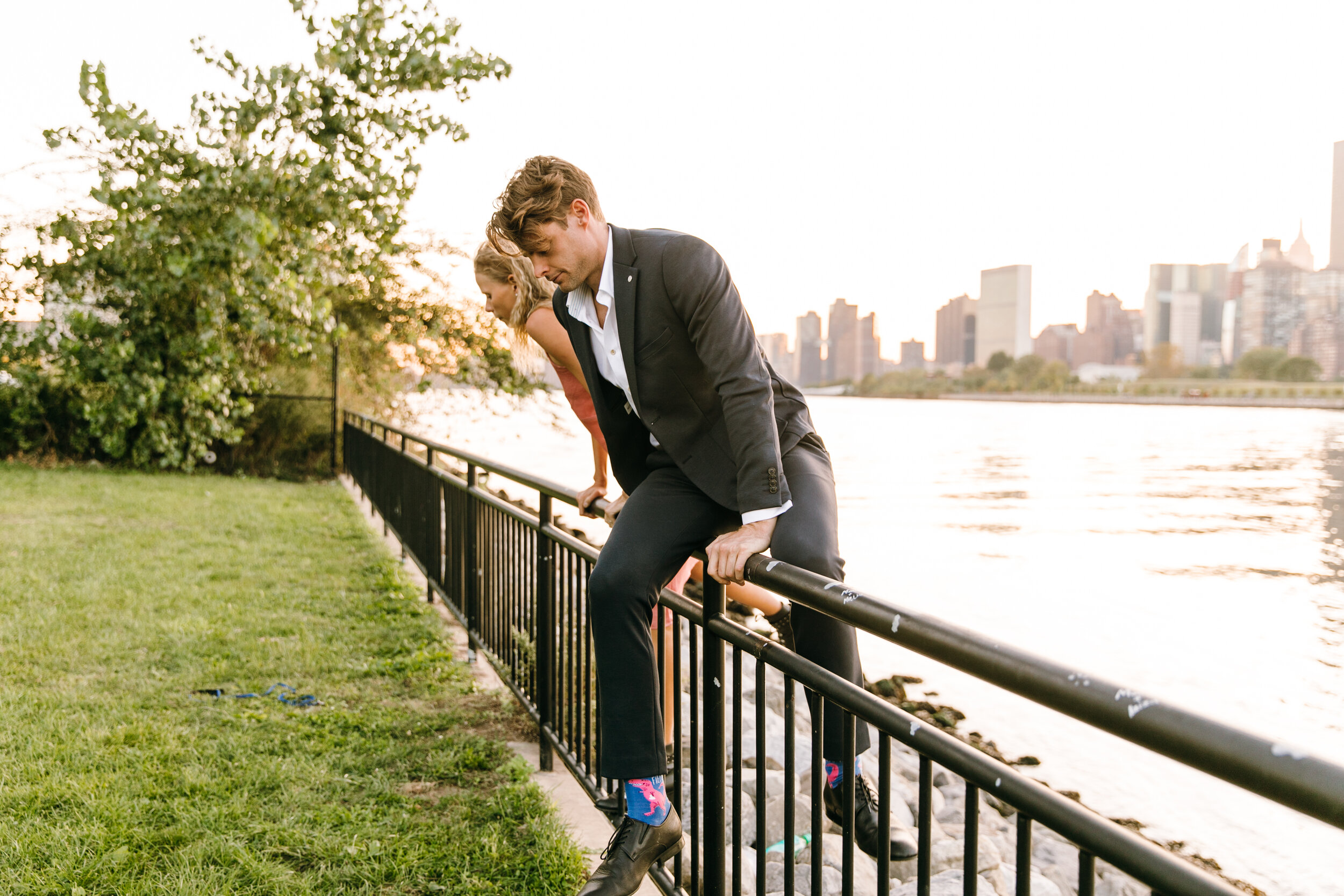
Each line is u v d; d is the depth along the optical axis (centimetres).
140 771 332
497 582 418
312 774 338
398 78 1116
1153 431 5116
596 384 230
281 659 475
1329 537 1434
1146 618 890
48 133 1132
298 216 1210
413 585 646
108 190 1133
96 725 376
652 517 216
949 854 336
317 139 1146
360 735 380
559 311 228
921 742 129
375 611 574
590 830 303
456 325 1479
